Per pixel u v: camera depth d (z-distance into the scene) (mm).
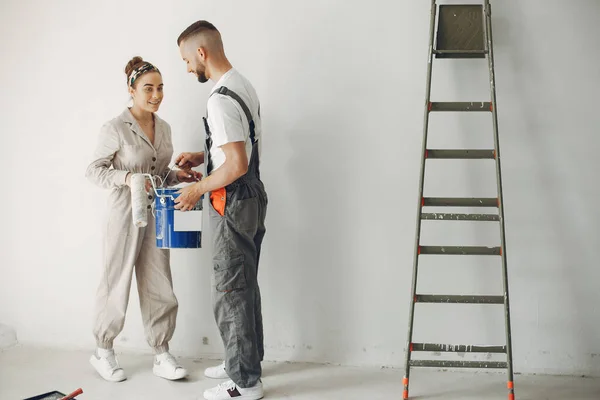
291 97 3508
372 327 3529
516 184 3395
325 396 3090
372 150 3471
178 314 3686
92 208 3717
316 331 3576
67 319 3781
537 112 3361
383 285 3508
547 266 3402
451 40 3260
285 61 3498
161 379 3318
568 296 3398
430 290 3477
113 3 3631
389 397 3082
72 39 3682
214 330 3662
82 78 3688
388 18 3408
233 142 2816
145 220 3033
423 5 3383
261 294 3609
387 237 3490
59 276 3779
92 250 3730
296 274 3572
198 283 3656
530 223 3398
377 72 3436
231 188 2924
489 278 3438
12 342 3816
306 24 3471
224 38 3537
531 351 3434
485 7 3160
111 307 3279
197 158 3373
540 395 3127
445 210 3453
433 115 3418
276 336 3611
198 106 3588
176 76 3600
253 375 3006
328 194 3518
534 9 3326
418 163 3443
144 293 3367
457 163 3422
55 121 3729
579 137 3348
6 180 3805
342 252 3529
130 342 3734
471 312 3463
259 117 3123
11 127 3779
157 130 3324
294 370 3465
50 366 3480
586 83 3328
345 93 3467
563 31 3320
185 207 2932
